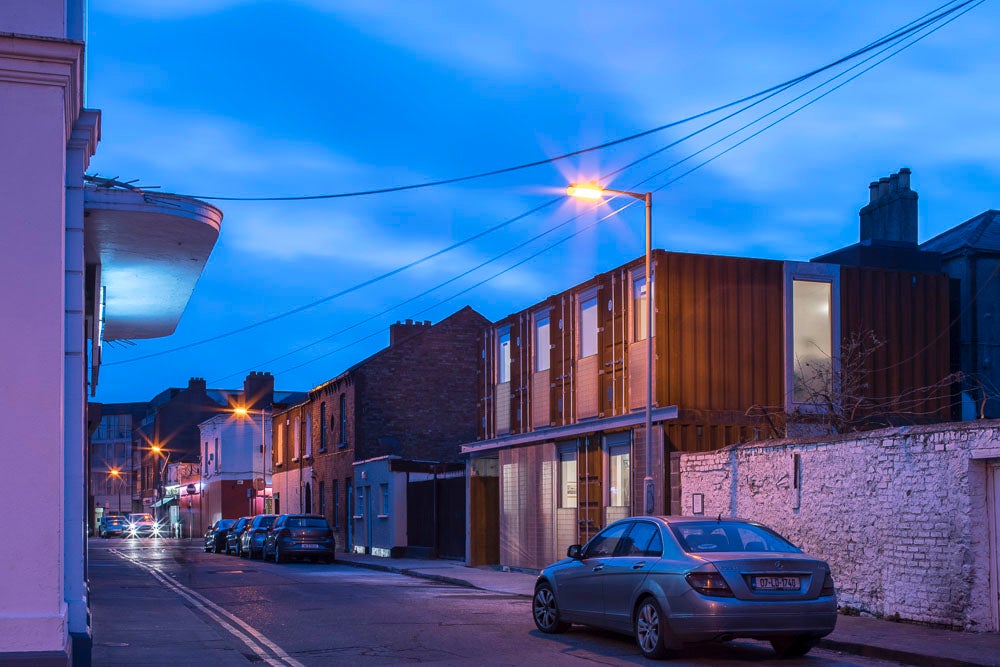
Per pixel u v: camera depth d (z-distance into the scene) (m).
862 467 14.98
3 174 7.41
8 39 7.41
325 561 35.22
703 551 11.55
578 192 19.06
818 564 11.27
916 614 13.81
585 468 24.28
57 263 7.46
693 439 21.17
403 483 36.19
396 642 12.90
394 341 45.88
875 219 26.80
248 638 13.28
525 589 20.72
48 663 7.07
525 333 28.45
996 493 12.88
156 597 19.41
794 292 22.48
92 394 16.81
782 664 11.21
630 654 11.93
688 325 21.61
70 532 9.22
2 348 7.28
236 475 68.50
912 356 22.95
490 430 30.33
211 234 11.97
